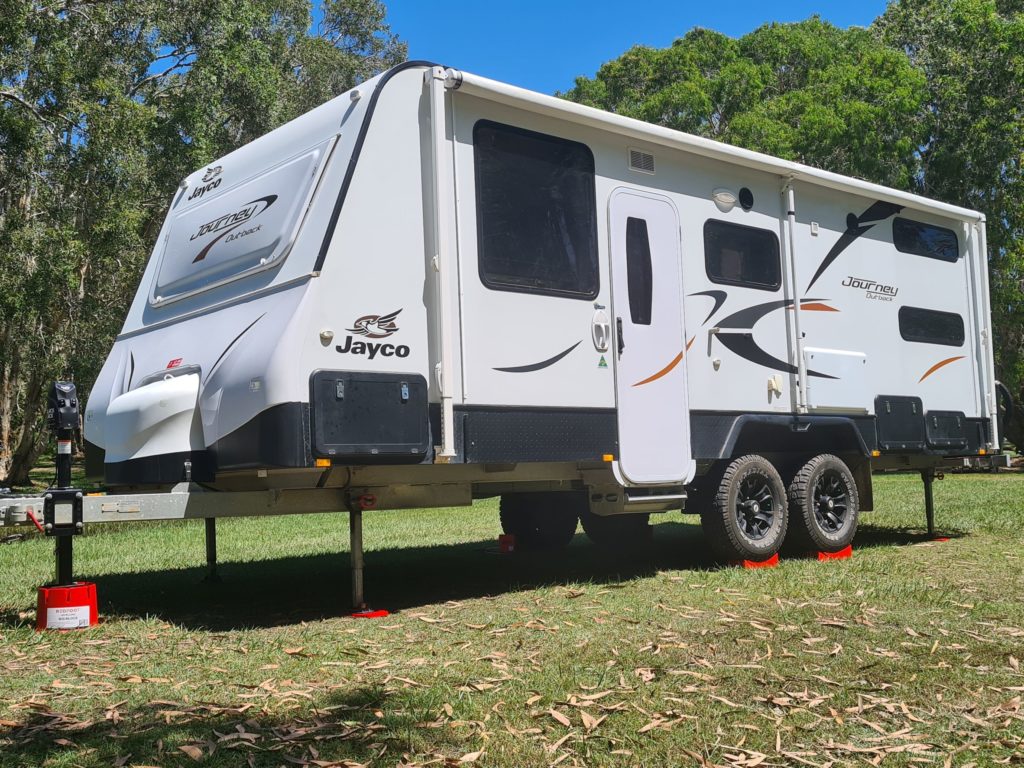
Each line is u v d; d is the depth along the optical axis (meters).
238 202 6.04
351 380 5.08
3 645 4.69
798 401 7.62
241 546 9.37
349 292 5.16
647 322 6.62
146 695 3.76
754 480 7.25
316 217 5.27
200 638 4.84
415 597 6.09
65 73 16.81
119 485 6.04
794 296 7.68
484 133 5.84
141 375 6.08
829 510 7.72
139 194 18.41
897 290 8.61
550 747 3.12
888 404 8.35
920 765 3.01
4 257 16.70
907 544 8.47
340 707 3.54
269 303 5.25
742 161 7.31
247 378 5.04
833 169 26.22
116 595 6.33
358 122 5.42
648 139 6.71
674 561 7.57
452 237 5.59
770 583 6.15
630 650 4.41
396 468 5.68
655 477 6.54
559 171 6.22
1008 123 25.28
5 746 3.15
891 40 30.23
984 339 9.41
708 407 6.99
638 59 34.72
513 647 4.52
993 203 25.98
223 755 3.06
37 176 17.16
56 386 5.26
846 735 3.27
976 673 4.00
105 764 2.98
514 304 5.85
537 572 7.16
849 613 5.18
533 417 5.88
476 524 11.43
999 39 25.72
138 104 17.59
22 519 5.12
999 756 3.07
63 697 3.74
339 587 6.57
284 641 4.73
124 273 19.73
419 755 3.05
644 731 3.27
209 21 19.70
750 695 3.71
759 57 34.34
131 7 18.77
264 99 20.61
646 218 6.73
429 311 5.48
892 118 25.69
